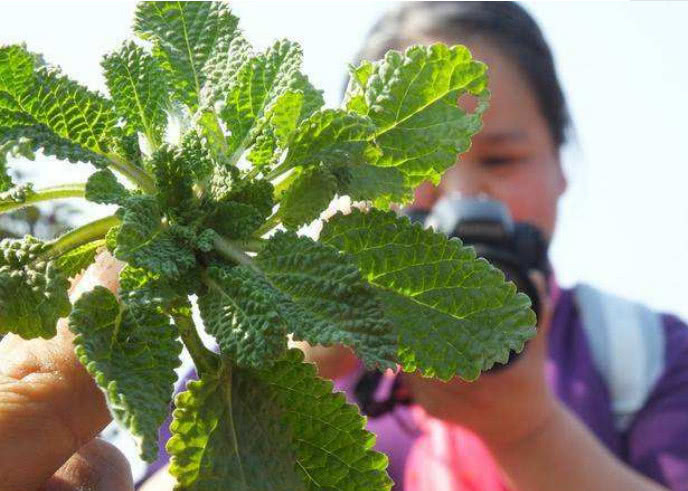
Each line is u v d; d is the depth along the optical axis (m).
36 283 0.28
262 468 0.28
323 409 0.29
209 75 0.31
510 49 0.74
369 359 0.26
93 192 0.27
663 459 0.62
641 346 0.66
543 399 0.55
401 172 0.31
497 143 0.72
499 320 0.29
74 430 0.32
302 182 0.29
